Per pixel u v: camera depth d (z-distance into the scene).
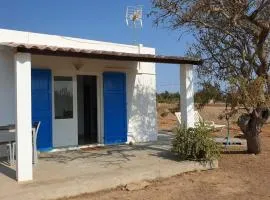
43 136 12.69
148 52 15.47
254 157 12.68
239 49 12.90
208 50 13.23
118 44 14.56
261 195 8.86
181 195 8.77
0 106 11.45
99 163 10.71
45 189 8.14
